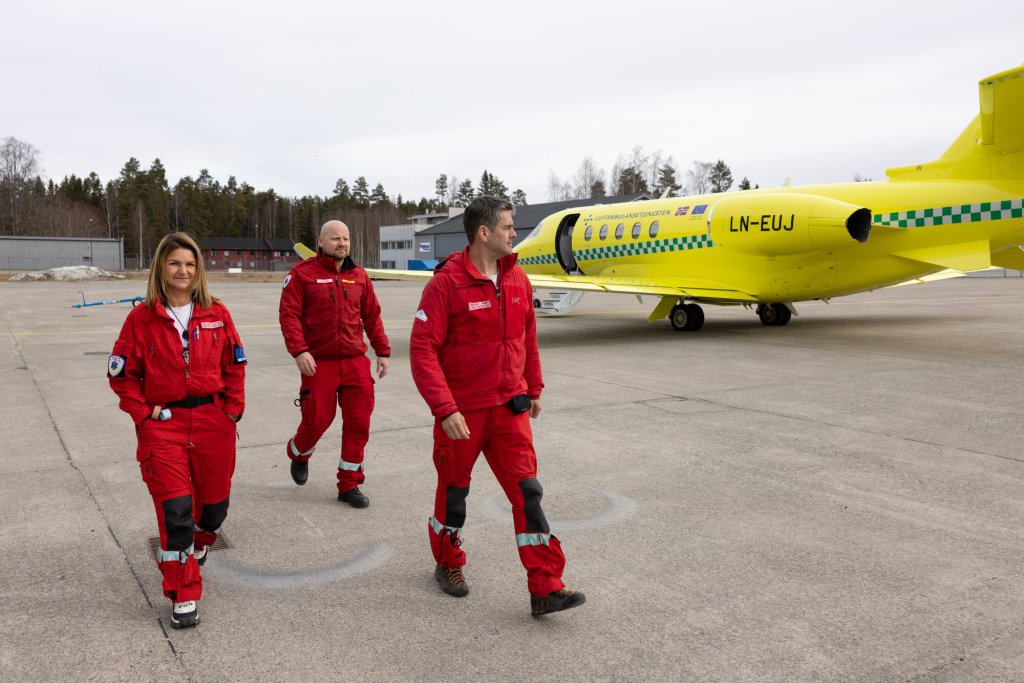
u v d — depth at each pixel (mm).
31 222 97000
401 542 4000
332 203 142375
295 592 3385
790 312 16453
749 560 3684
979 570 3539
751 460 5539
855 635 2928
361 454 4598
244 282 51719
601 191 94438
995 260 13883
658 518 4301
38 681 2627
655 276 15586
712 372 9977
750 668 2693
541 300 22562
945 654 2775
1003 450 5766
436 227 74625
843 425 6691
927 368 10039
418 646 2887
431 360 3156
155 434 3090
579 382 9211
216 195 144125
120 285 42969
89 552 3824
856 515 4324
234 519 4359
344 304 4496
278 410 7652
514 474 3188
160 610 3199
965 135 11656
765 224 13039
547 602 3047
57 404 7922
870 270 12633
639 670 2691
